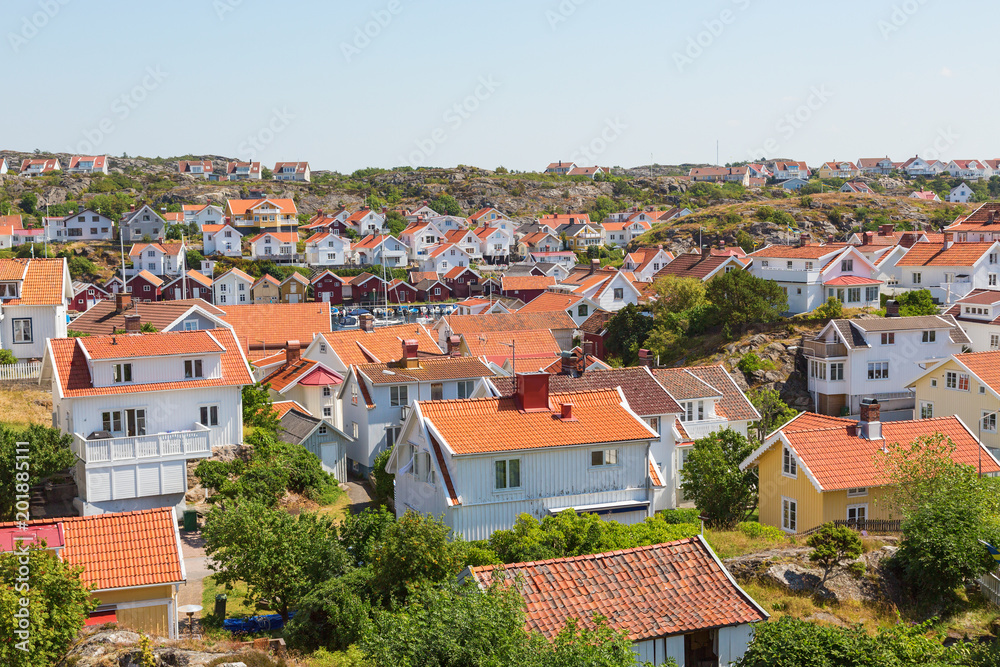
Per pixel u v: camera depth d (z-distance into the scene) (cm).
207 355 4428
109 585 2512
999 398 4912
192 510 4125
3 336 5412
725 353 7500
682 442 4644
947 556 2891
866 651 2061
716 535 3441
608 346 8575
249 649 2320
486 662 1881
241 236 16412
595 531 3061
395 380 5344
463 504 3462
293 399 6019
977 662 2206
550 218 19862
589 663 1834
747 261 8850
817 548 3023
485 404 3762
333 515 4431
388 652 1973
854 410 6725
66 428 4278
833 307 7712
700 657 2219
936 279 8544
